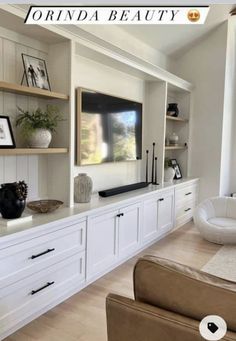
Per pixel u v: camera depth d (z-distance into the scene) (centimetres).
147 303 94
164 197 395
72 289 245
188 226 463
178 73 512
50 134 244
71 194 267
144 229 353
